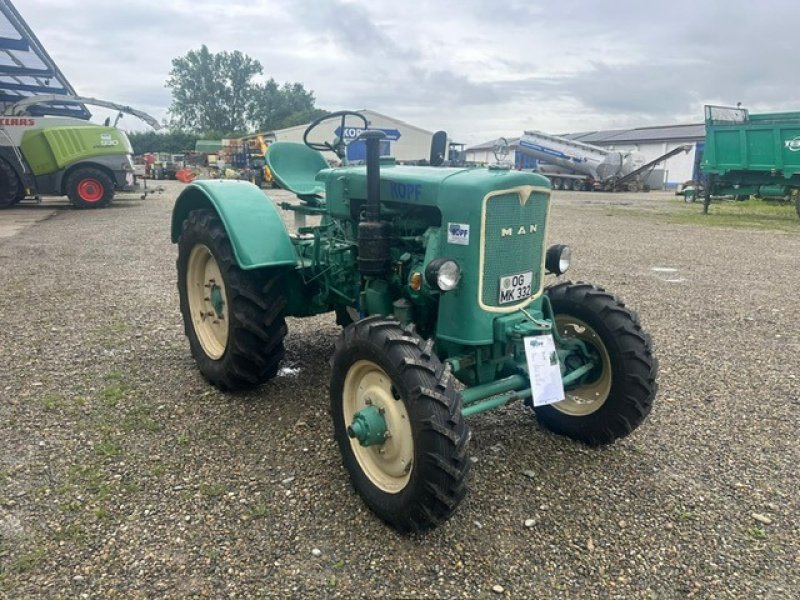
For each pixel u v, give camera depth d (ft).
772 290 22.67
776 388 13.07
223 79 276.62
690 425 11.26
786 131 45.50
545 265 10.22
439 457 7.18
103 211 46.52
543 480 9.23
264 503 8.44
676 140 146.41
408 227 9.56
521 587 7.05
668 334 16.79
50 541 7.53
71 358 13.67
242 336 10.98
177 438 10.14
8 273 22.81
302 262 11.71
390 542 7.73
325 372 13.15
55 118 46.85
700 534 8.08
